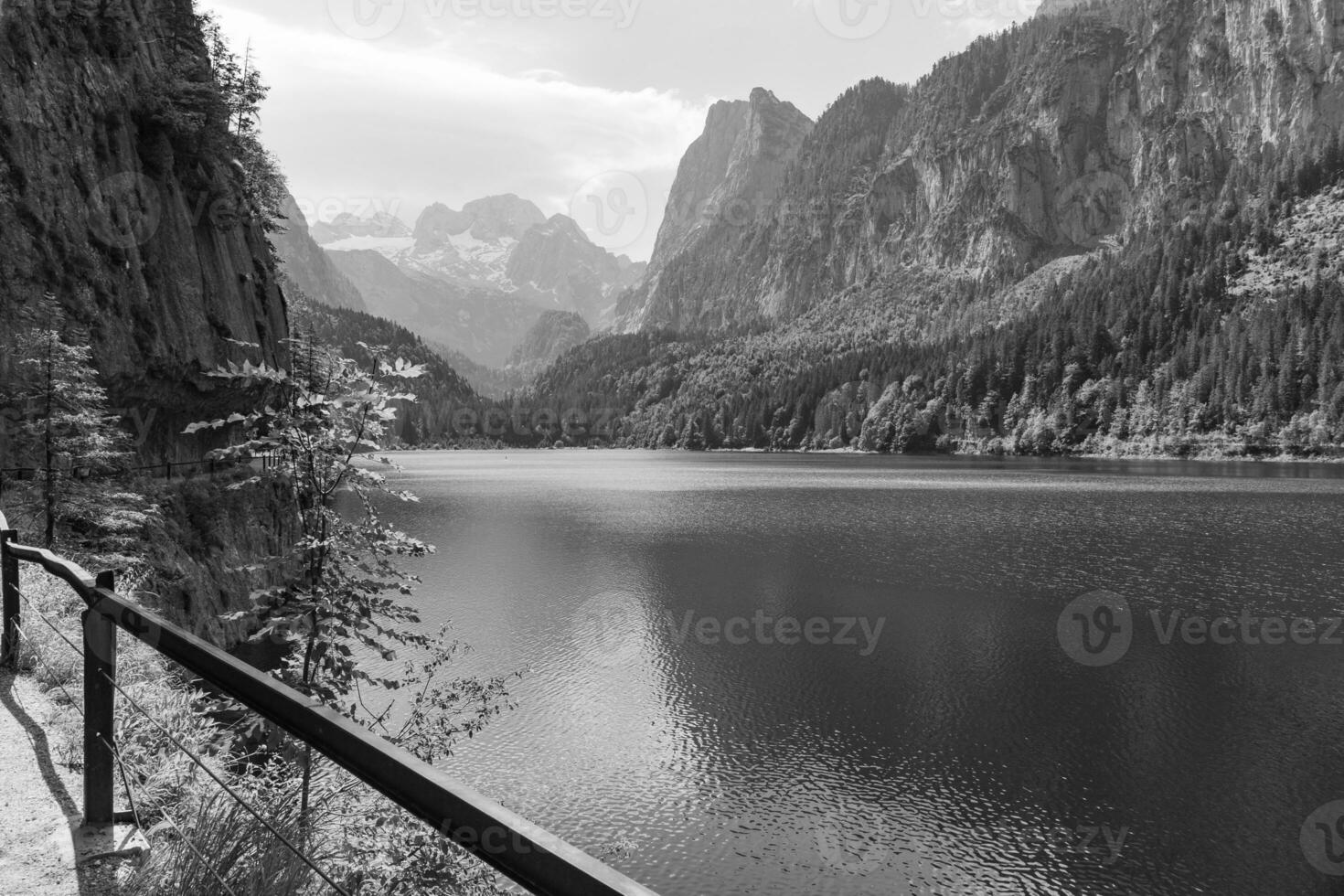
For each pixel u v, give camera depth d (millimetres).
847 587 49062
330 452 8859
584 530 72500
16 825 4953
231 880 4312
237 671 3479
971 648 37062
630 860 19906
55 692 7438
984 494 109250
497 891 7816
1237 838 21172
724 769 24688
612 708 29062
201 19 53344
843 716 28984
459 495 108812
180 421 44000
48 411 24156
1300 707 29969
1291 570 54656
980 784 23969
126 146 40406
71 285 34344
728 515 84875
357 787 8211
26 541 21203
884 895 18734
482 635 37250
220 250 49375
